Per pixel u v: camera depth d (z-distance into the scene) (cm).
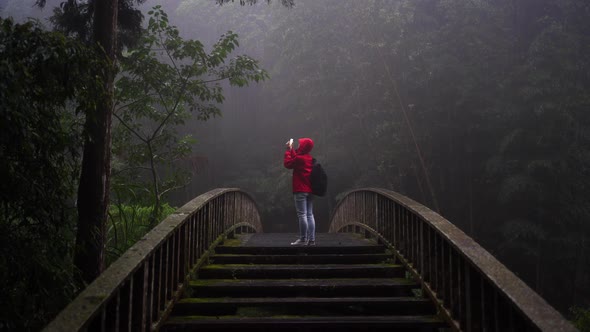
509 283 287
